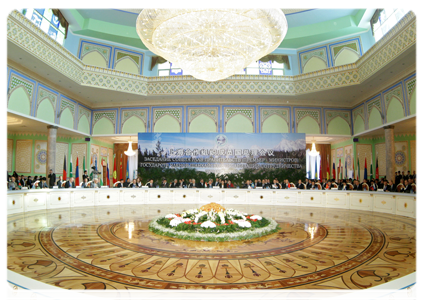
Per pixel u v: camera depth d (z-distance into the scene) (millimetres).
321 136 14758
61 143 14742
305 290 3197
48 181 11609
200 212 6887
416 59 9609
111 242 5316
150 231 6324
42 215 8477
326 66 13125
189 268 3920
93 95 13688
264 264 4102
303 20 12180
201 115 14695
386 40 9352
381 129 12688
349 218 8391
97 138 15797
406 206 8750
